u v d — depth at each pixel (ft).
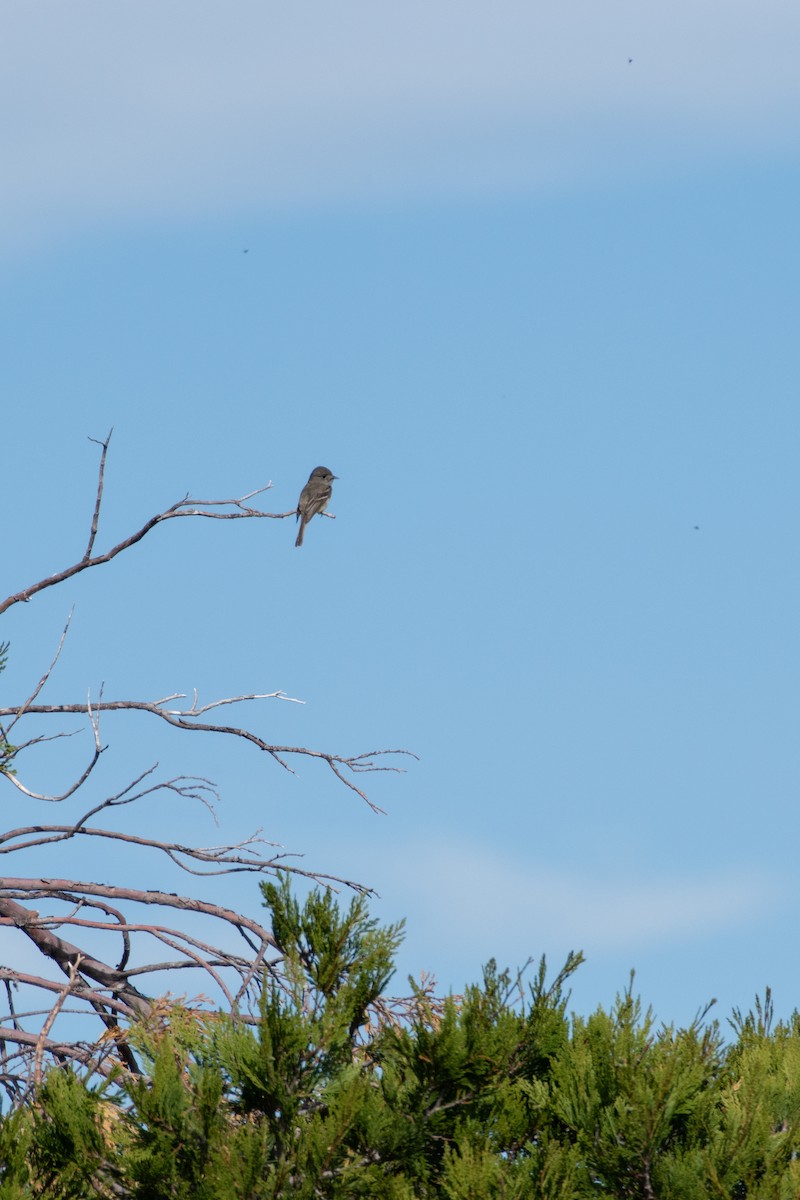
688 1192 43.70
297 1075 44.11
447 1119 45.27
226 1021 45.47
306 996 45.55
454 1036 44.57
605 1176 44.65
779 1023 53.21
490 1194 42.22
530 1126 46.06
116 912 53.88
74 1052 48.08
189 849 53.88
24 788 51.83
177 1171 42.70
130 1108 44.06
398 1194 42.09
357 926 46.39
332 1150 41.91
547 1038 47.78
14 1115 43.06
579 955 48.96
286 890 46.62
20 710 53.01
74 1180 42.70
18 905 54.60
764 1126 45.03
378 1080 45.62
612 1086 45.93
